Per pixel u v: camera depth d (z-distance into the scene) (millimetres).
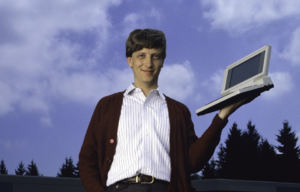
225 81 2041
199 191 12141
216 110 1953
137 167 1846
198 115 1997
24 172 62250
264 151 48250
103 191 1872
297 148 48312
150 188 1834
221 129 1955
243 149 48281
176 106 2182
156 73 2135
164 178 1875
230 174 47938
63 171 54938
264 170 47531
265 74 1756
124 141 1958
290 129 49156
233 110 1926
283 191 12938
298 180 47000
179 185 1928
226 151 49094
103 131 2055
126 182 1846
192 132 2205
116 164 1923
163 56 2174
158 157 1916
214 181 11953
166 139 2012
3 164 62781
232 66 2049
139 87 2174
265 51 1827
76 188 9391
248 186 12266
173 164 1946
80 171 2049
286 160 47906
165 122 2047
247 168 47750
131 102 2098
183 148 2045
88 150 2096
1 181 8570
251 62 1899
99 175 2012
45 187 9055
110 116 2072
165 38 2209
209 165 49500
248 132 49656
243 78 1904
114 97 2174
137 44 2104
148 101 2092
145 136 1954
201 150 1987
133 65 2162
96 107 2201
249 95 1785
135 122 2002
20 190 8750
